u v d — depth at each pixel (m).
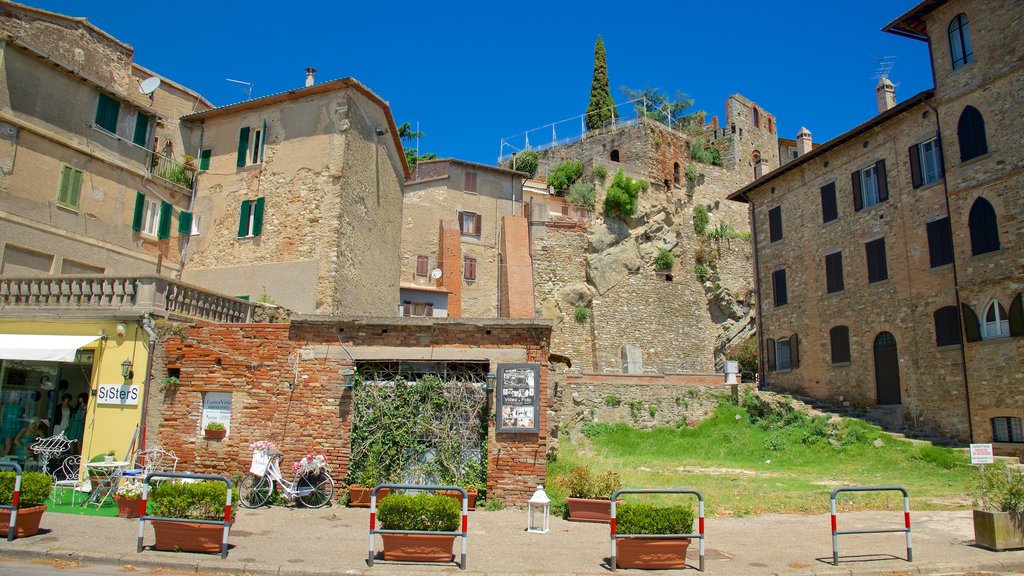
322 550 10.86
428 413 15.30
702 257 51.69
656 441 30.19
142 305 17.00
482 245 43.19
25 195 21.62
